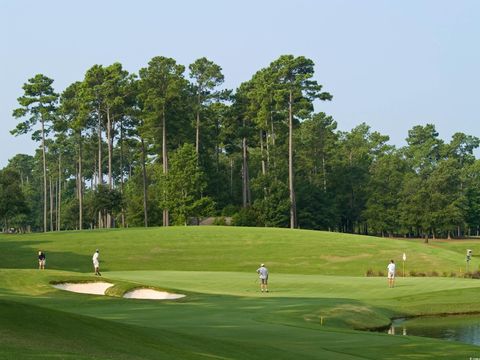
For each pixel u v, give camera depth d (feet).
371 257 224.94
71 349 46.50
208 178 377.30
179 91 350.23
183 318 92.07
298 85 336.90
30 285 126.41
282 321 93.61
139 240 251.19
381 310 118.83
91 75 344.28
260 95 352.08
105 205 326.65
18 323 51.13
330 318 103.65
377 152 546.67
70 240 252.01
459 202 409.28
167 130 353.31
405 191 412.98
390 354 69.87
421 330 103.40
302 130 461.37
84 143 418.10
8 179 331.36
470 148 563.48
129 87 349.20
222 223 336.29
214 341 65.16
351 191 451.12
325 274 206.18
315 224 391.45
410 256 225.35
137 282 143.33
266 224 332.80
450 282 158.30
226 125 394.32
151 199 384.27
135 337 57.11
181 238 254.47
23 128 353.72
